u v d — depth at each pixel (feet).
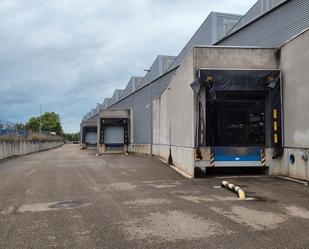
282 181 44.52
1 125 106.22
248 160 51.21
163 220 25.34
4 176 55.01
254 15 66.49
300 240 20.11
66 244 20.15
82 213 28.02
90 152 153.79
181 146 63.21
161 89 109.29
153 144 108.58
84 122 211.20
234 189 37.04
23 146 134.00
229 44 75.82
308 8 51.80
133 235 21.70
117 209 29.32
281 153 50.34
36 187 42.52
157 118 102.27
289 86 48.73
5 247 19.75
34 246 19.88
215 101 52.39
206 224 24.02
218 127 52.34
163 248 19.16
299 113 45.88
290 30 55.93
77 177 52.65
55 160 93.50
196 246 19.34
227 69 51.21
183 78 61.52
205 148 50.93
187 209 28.94
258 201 31.86
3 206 31.22
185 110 59.06
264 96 53.11
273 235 21.15
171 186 42.45
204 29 88.99
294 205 29.86
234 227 23.11
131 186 42.83
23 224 24.80
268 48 52.16
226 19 85.81
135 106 138.10
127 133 137.28
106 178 51.16
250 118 52.95
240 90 51.37
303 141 44.78
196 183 44.75
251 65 52.01
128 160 90.48
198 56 51.93
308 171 43.45
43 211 28.96
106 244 20.02
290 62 48.47
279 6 58.85
